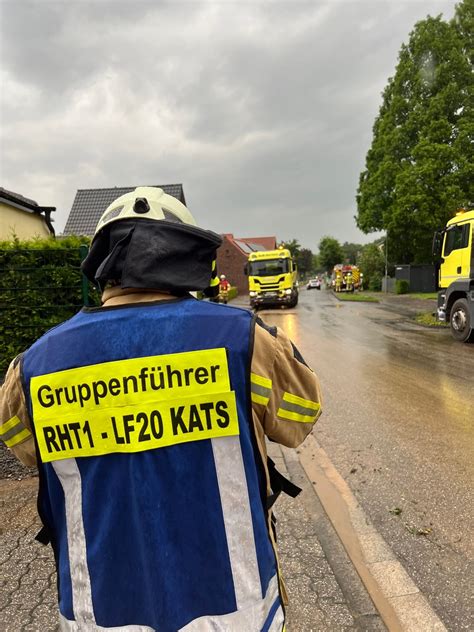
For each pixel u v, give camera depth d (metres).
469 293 10.18
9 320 5.24
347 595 2.26
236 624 1.02
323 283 82.00
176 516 1.01
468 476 3.64
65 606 1.07
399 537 2.81
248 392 1.06
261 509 1.08
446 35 27.20
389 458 4.04
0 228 12.11
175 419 1.03
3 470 3.69
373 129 32.25
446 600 2.25
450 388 6.41
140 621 1.01
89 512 1.04
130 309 1.08
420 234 27.19
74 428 1.05
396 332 12.81
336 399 6.03
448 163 26.48
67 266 5.24
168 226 1.10
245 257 48.66
